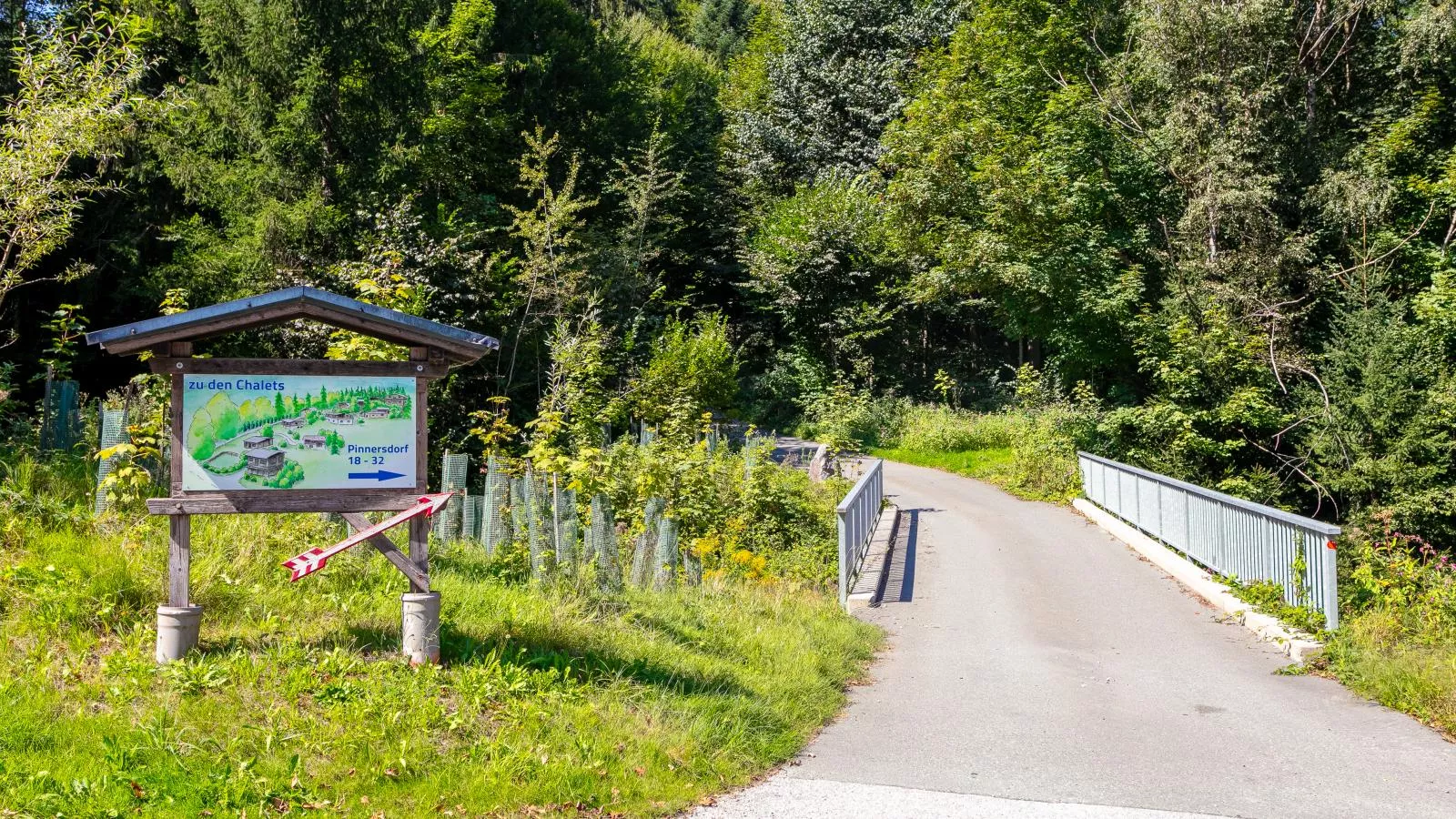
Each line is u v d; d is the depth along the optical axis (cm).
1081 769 662
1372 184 2580
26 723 509
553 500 1027
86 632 641
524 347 2583
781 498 1677
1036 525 1955
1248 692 877
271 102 2312
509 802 511
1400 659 895
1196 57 2667
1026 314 3253
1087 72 3161
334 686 595
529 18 3703
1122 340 2962
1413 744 723
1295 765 672
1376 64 2945
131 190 2489
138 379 1217
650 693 701
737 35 7562
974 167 3444
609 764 578
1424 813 583
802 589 1312
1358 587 1287
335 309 650
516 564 962
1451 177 2577
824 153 4878
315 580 802
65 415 1060
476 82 3033
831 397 3906
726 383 3169
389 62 2433
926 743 720
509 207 2652
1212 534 1386
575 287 2648
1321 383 2412
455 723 577
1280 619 1103
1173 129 2630
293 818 464
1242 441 2453
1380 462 2252
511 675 656
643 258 3416
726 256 4734
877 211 4200
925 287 3603
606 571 920
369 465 669
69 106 1127
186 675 583
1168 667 967
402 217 2211
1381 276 2516
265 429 652
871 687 896
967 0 4697
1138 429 2545
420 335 672
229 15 2292
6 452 949
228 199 2284
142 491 882
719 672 796
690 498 1534
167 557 763
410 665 648
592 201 2716
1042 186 3025
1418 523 2216
